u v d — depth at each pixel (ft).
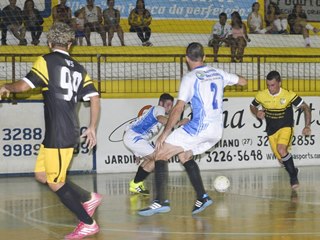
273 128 50.96
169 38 83.97
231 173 63.31
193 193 47.83
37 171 31.12
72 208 30.30
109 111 64.59
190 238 30.07
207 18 85.71
